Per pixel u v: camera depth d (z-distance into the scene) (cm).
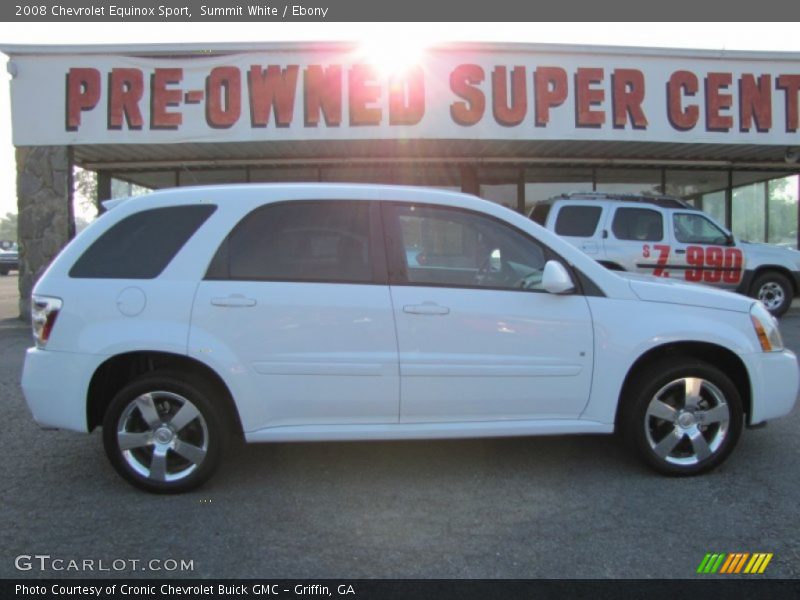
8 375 688
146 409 369
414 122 1038
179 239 379
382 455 441
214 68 1030
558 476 402
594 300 390
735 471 407
